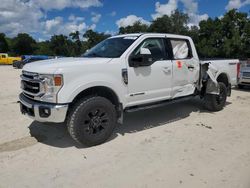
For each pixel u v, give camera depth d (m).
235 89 11.86
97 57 5.25
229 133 5.58
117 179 3.75
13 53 103.62
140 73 5.34
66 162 4.25
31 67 4.79
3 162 4.24
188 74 6.43
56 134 5.43
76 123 4.58
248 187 3.52
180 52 6.32
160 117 6.74
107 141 5.09
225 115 7.01
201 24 43.03
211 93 7.04
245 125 6.14
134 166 4.11
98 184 3.63
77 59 4.97
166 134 5.50
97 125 4.81
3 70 27.95
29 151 4.64
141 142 5.06
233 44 37.38
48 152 4.61
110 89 4.93
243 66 11.31
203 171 3.94
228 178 3.75
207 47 40.03
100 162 4.25
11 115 6.78
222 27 40.31
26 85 4.88
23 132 5.54
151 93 5.61
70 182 3.69
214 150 4.69
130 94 5.25
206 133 5.57
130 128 5.86
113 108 4.98
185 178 3.75
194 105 8.01
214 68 7.02
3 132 5.54
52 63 4.62
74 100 4.68
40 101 4.59
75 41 87.69
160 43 5.88
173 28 63.50
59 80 4.37
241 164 4.16
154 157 4.41
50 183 3.66
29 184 3.64
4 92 10.50
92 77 4.66
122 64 5.08
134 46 5.33
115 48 5.44
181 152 4.61
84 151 4.65
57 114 4.38
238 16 39.22
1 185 3.61
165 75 5.82
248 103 8.58
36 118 4.61
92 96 4.78
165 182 3.65
